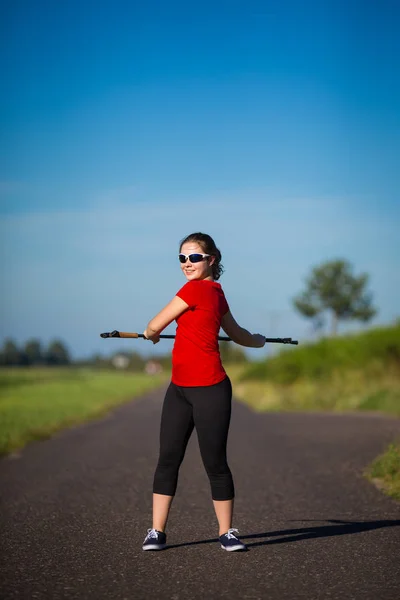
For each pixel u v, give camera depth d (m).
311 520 11.38
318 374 53.94
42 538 10.12
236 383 83.56
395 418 32.81
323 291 108.44
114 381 114.25
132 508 12.52
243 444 22.91
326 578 8.04
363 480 15.55
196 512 12.10
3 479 15.99
